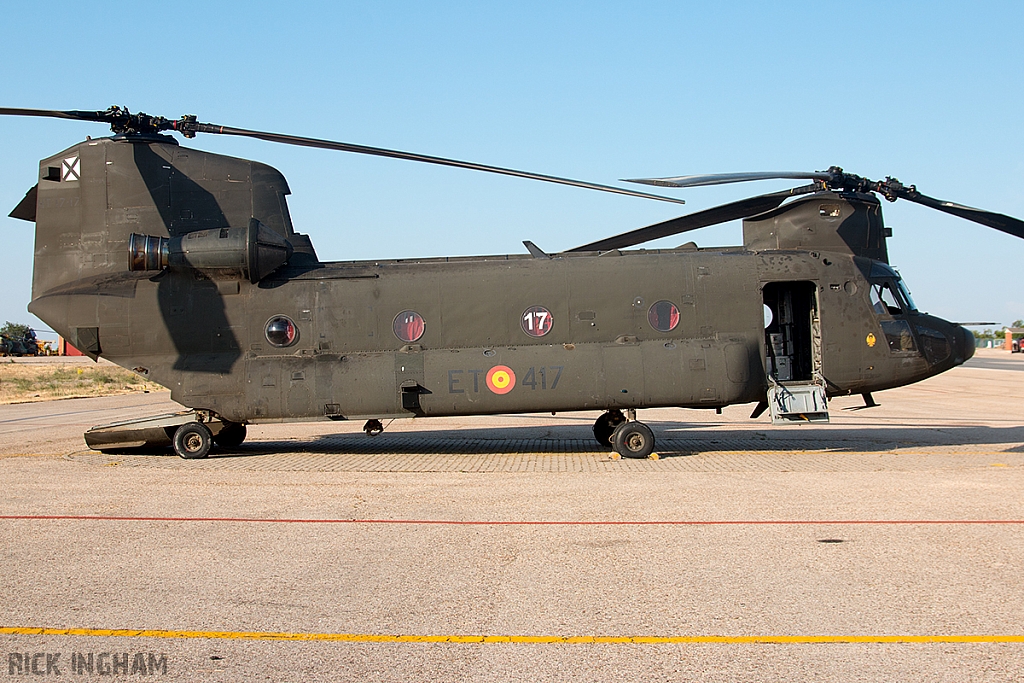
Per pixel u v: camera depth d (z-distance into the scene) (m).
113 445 14.74
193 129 13.38
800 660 5.19
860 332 14.21
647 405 13.80
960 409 24.84
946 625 5.73
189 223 14.77
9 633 5.82
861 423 20.45
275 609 6.23
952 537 8.03
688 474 11.95
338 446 16.14
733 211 14.85
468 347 14.01
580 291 14.03
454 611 6.14
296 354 14.12
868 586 6.58
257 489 10.95
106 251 14.73
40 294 14.82
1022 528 8.38
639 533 8.33
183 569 7.25
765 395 14.20
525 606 6.23
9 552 7.82
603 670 5.08
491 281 14.16
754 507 9.48
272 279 14.43
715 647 5.40
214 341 14.20
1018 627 5.69
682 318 14.02
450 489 10.87
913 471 12.02
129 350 14.26
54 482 11.61
